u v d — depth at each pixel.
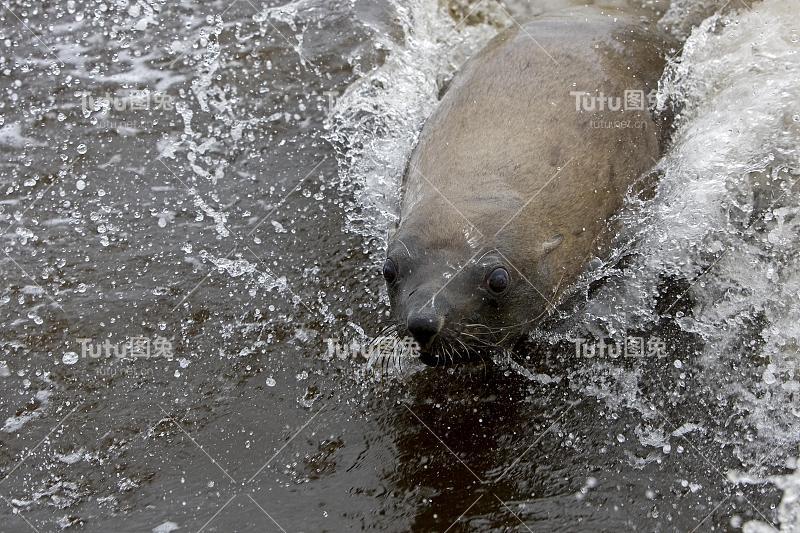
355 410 5.54
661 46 7.17
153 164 7.20
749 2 7.46
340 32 8.27
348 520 4.92
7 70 8.00
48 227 6.74
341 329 6.00
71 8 8.57
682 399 5.49
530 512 4.93
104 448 5.40
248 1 8.62
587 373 5.66
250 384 5.71
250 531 4.88
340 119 7.48
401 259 5.36
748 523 4.88
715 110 6.83
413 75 7.80
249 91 7.78
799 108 6.57
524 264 5.44
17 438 5.46
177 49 8.17
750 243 6.12
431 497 5.03
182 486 5.17
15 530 4.98
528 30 7.11
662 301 6.02
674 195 6.37
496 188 5.70
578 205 5.88
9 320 6.12
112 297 6.26
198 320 6.10
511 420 5.43
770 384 5.52
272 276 6.35
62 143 7.37
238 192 6.97
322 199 6.88
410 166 6.46
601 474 5.12
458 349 5.23
